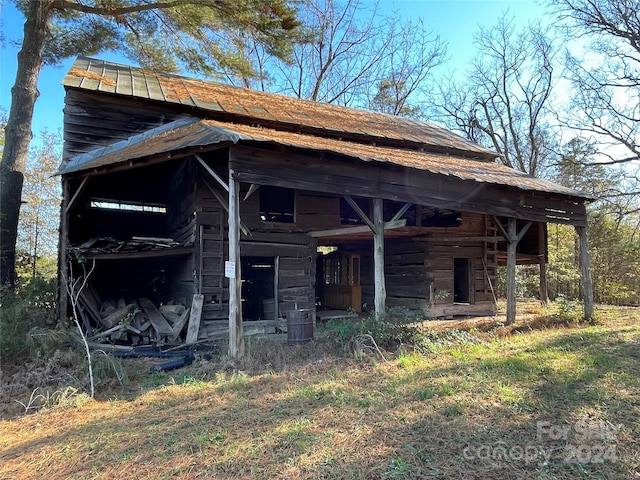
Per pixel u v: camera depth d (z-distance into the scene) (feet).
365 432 12.46
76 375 18.03
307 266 34.01
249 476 10.26
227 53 45.88
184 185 34.68
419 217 39.34
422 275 39.50
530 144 83.76
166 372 20.52
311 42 47.62
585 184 68.85
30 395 16.53
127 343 26.63
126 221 43.01
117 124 33.78
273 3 41.24
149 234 43.83
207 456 11.32
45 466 11.29
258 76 48.62
